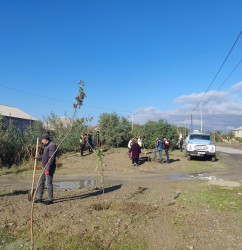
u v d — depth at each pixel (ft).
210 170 53.11
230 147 157.69
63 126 80.12
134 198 27.22
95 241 16.05
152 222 19.58
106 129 85.20
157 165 56.49
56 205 24.07
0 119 59.72
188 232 17.90
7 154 54.49
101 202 25.03
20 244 15.70
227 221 20.38
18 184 36.32
